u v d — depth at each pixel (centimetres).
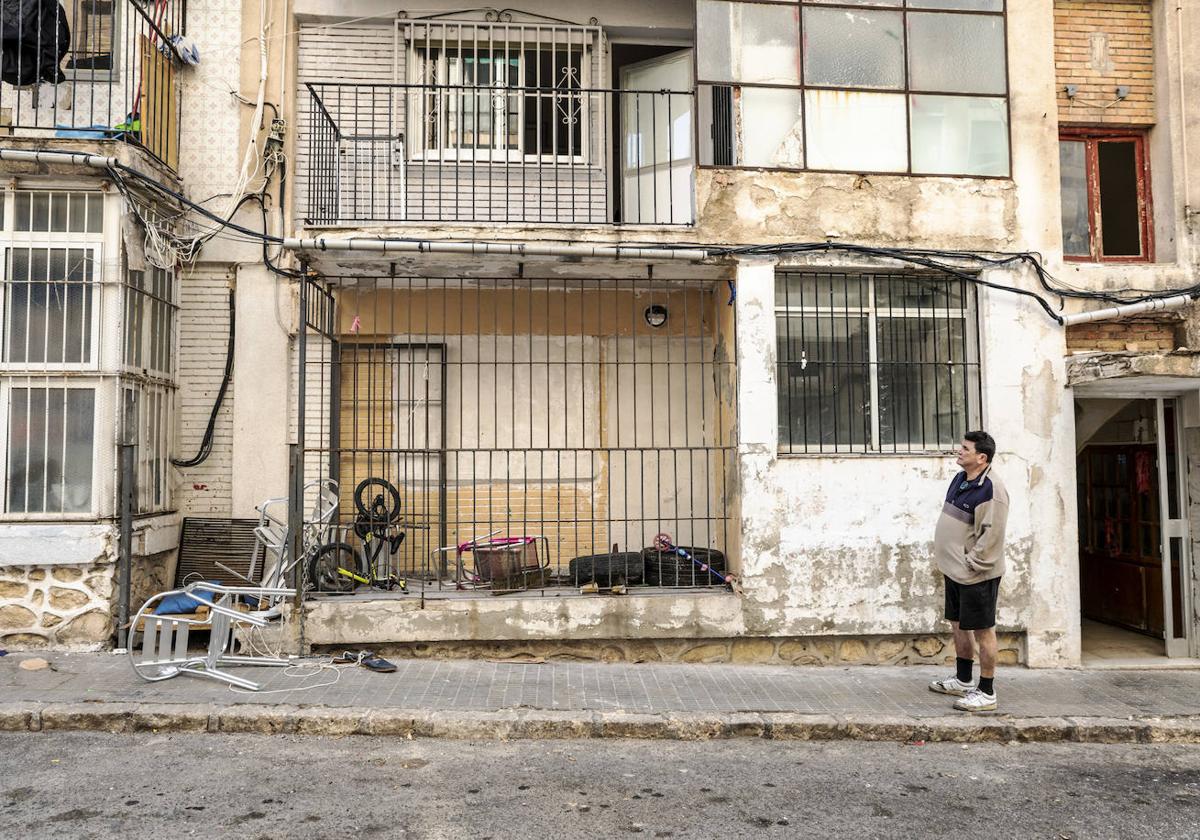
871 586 725
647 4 862
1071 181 823
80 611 666
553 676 666
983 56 780
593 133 862
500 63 858
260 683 615
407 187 832
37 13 703
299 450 695
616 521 752
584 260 721
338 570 725
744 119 750
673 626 711
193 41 789
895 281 771
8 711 541
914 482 733
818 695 634
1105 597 912
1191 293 761
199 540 769
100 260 679
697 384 845
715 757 534
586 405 839
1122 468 882
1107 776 515
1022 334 754
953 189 760
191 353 785
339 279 789
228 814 425
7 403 670
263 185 784
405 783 475
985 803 467
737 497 736
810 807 455
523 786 475
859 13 770
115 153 673
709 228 734
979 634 603
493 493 827
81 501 673
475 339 830
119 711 547
